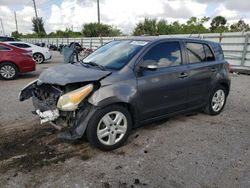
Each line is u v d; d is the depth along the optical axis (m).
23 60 9.78
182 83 4.55
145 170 3.32
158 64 4.26
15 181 3.06
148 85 4.05
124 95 3.75
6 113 5.47
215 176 3.21
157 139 4.25
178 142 4.15
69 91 3.57
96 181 3.08
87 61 4.62
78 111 3.55
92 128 3.60
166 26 30.31
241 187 3.00
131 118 4.03
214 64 5.20
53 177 3.15
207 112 5.45
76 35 50.09
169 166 3.42
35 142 4.06
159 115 4.40
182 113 4.83
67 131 3.62
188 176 3.20
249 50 11.56
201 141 4.20
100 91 3.59
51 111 3.68
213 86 5.21
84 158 3.61
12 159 3.54
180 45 4.68
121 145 3.97
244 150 3.91
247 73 11.41
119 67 3.97
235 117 5.41
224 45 12.66
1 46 9.53
